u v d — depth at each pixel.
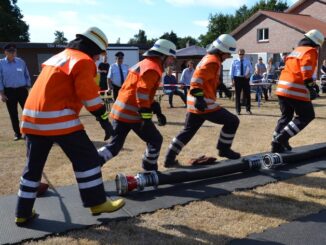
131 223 4.21
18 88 8.42
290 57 6.48
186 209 4.58
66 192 5.06
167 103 16.47
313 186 5.35
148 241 3.83
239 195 5.02
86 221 4.21
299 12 40.00
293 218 4.35
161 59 4.96
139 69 5.01
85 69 3.71
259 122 10.79
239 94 12.30
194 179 5.30
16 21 50.41
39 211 4.45
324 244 3.79
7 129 10.12
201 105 5.57
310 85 6.19
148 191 5.10
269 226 4.16
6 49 8.29
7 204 4.66
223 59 5.79
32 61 30.89
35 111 3.80
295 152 6.70
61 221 4.20
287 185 5.39
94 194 3.95
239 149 7.57
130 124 5.13
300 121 6.46
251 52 38.75
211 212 4.50
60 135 3.81
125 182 4.82
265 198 4.92
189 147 7.74
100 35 3.95
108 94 12.59
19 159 6.91
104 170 6.13
